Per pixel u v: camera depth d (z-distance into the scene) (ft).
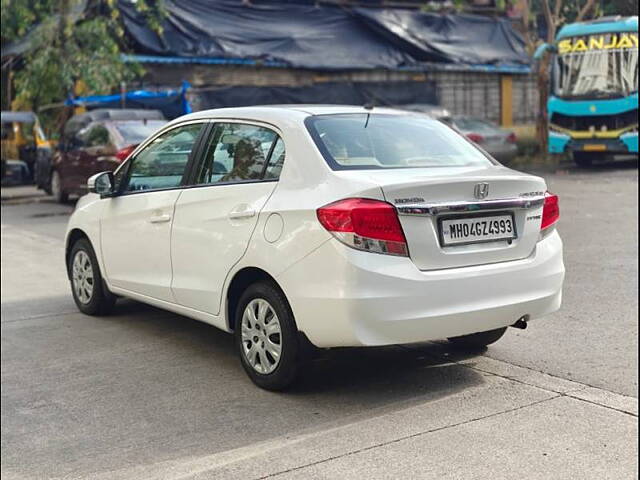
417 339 15.06
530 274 16.28
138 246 20.45
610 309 22.36
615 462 12.74
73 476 13.52
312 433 14.43
